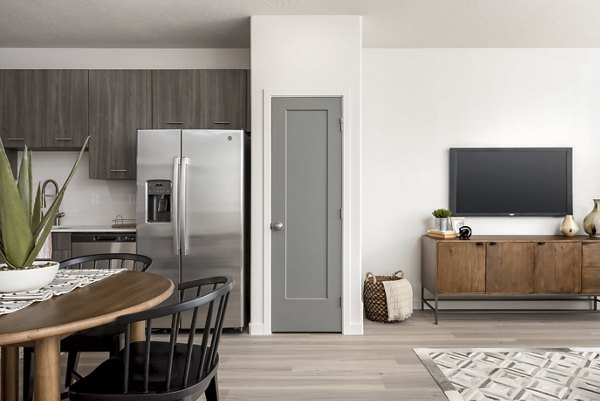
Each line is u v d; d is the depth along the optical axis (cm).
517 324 371
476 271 371
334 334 346
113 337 200
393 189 424
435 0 318
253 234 350
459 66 422
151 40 398
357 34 346
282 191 350
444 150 424
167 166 348
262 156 349
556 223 422
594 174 422
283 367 279
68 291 169
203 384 153
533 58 421
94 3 321
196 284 199
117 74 389
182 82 388
